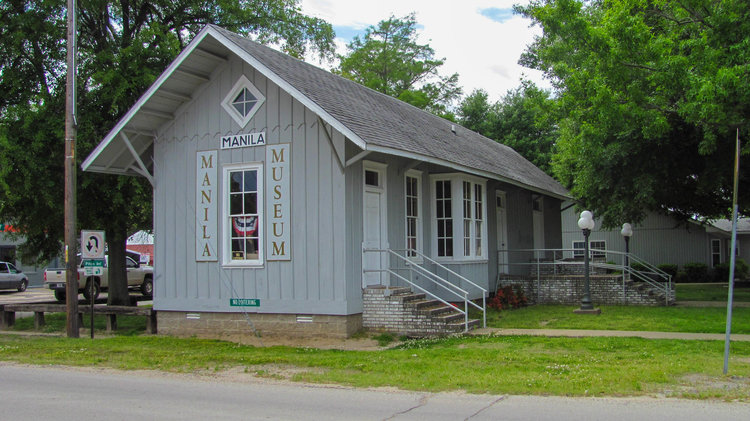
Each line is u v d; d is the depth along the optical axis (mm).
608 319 15781
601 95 15812
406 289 14805
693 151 20359
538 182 24766
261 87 14734
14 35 18719
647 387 8359
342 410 7461
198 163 15367
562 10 16109
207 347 13156
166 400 8141
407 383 8891
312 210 14031
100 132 19906
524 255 24797
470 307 18031
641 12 16781
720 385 8469
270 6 23922
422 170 17578
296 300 14094
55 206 18938
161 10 22375
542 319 16109
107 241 21859
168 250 15625
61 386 9148
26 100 19359
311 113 14156
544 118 19469
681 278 35875
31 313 22578
